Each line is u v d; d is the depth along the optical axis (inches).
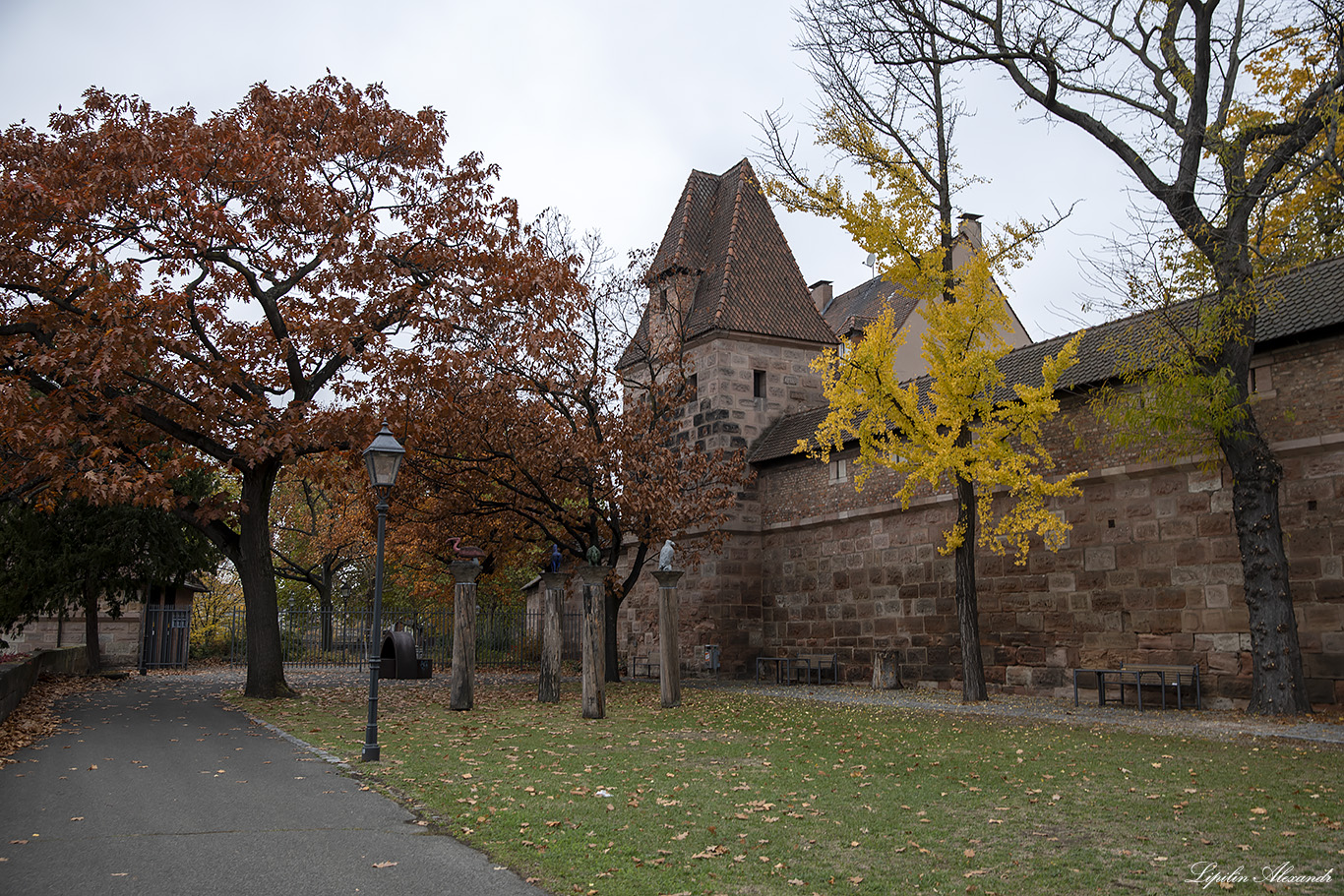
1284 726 559.2
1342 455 626.8
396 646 1082.1
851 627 1035.9
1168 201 671.8
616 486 1002.7
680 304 1258.0
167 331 678.5
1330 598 626.2
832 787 379.2
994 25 739.4
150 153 677.3
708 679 1124.5
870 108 797.9
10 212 620.7
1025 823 313.0
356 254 753.6
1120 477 762.2
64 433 617.9
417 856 268.1
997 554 868.6
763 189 796.0
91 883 237.6
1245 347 628.7
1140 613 743.7
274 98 786.2
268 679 775.7
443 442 916.0
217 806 333.4
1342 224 585.6
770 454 1154.7
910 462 782.5
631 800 348.8
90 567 1091.3
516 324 861.2
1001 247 745.6
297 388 794.2
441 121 836.0
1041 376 834.2
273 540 1948.8
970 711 697.0
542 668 792.3
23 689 696.4
